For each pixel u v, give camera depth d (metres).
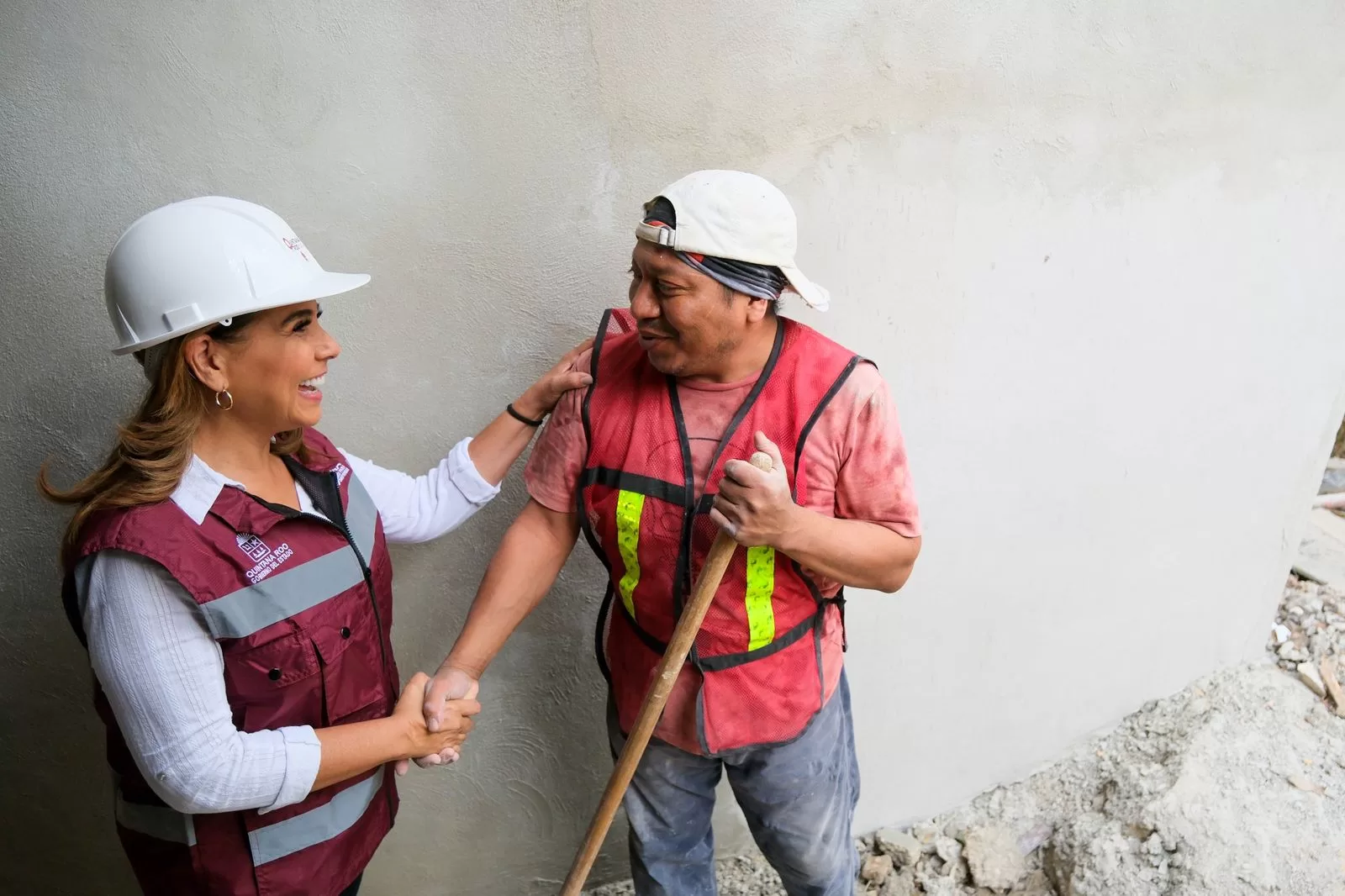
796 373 1.33
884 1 1.60
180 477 1.15
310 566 1.25
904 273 1.81
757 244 1.20
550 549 1.52
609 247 1.66
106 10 1.37
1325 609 2.96
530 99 1.53
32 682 1.80
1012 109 1.75
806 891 1.77
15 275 1.49
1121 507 2.25
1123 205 1.89
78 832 1.99
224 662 1.19
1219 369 2.17
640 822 1.70
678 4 1.52
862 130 1.68
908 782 2.43
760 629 1.42
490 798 2.14
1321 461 2.45
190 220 1.13
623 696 1.58
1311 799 2.28
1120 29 1.74
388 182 1.53
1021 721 2.47
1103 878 2.20
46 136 1.42
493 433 1.54
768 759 1.55
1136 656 2.51
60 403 1.58
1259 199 2.00
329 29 1.43
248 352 1.13
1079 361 2.02
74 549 1.15
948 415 1.98
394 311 1.62
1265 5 1.81
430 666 1.95
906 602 2.18
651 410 1.37
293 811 1.29
